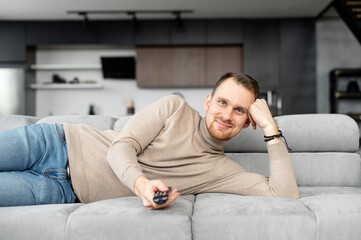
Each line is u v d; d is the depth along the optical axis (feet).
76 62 20.42
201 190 4.08
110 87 20.38
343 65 19.56
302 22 19.15
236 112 3.89
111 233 2.88
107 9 17.72
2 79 18.60
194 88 20.08
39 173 3.78
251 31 19.13
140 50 19.48
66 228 2.92
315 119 5.26
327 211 3.04
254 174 4.09
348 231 2.96
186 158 4.03
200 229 2.94
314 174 5.13
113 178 3.80
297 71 18.99
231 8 17.70
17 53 19.27
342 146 5.20
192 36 19.13
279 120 5.40
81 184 3.73
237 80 3.85
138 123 3.89
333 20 19.56
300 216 2.96
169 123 4.05
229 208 3.06
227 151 5.34
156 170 3.92
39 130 3.92
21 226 2.93
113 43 19.22
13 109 18.58
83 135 4.02
